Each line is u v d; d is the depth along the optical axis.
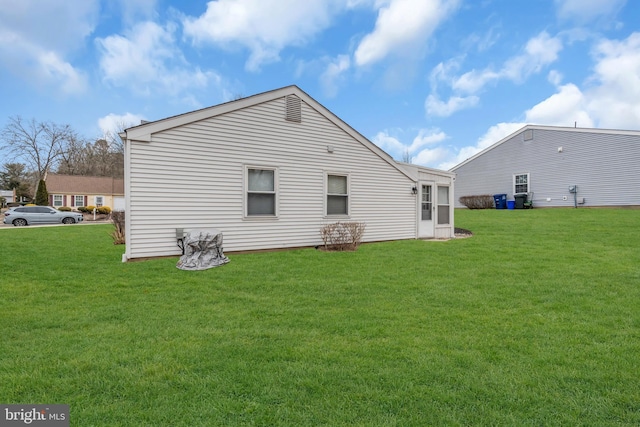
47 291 4.83
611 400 2.17
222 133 7.96
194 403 2.15
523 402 2.15
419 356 2.78
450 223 12.23
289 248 8.89
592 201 18.47
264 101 8.54
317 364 2.65
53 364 2.65
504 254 7.68
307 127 9.23
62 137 41.41
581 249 8.16
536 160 20.91
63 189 33.88
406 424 1.95
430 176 11.85
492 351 2.87
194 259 6.49
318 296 4.61
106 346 2.98
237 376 2.47
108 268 6.32
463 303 4.25
